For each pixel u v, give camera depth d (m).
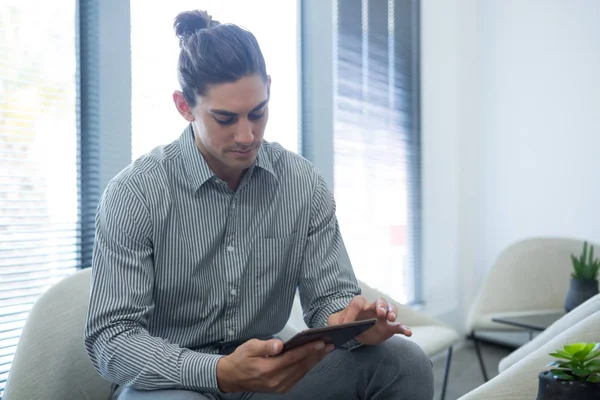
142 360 0.98
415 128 3.21
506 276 2.61
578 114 3.09
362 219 2.85
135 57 1.80
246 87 1.01
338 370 1.17
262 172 1.20
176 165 1.16
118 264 1.05
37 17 1.56
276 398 1.16
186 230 1.14
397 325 1.10
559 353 0.77
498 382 1.00
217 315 1.17
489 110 3.43
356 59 2.80
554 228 3.19
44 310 1.13
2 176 1.49
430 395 1.17
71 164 1.65
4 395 1.02
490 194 3.43
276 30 2.34
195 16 1.11
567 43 3.12
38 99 1.57
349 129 2.76
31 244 1.55
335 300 1.21
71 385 1.15
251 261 1.19
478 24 3.45
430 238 3.28
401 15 3.12
